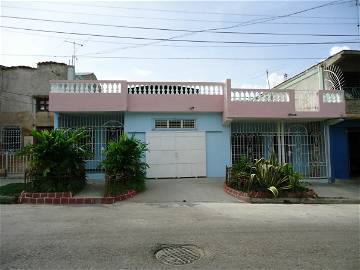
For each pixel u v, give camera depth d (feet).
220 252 17.70
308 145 52.16
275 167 39.06
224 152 48.85
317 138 52.54
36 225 22.94
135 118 47.26
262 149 50.67
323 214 29.48
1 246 18.16
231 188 39.22
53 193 33.73
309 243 19.61
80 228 22.20
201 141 48.57
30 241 19.08
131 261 16.12
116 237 20.15
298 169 51.37
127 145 38.34
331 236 21.30
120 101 45.16
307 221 25.96
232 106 46.60
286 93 48.16
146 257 16.72
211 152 48.65
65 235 20.42
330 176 51.34
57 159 35.65
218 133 49.06
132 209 29.89
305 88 59.98
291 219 26.68
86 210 29.01
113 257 16.62
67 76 70.64
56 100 44.55
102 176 46.60
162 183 43.78
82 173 38.86
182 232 21.56
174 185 42.50
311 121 52.19
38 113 69.51
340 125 52.80
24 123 69.00
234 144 50.01
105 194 34.63
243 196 36.37
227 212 29.25
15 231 21.26
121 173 37.81
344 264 16.14
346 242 19.95
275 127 51.44
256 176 38.65
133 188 37.35
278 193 37.17
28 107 69.56
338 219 27.14
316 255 17.44
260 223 24.82
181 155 47.96
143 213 27.99
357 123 52.75
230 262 16.20
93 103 44.88
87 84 45.21
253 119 48.73
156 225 23.47
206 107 48.11
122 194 34.99
